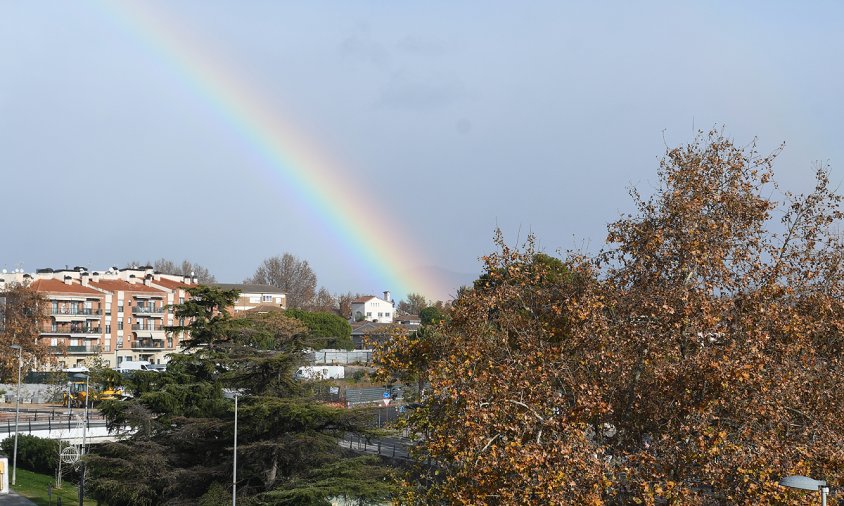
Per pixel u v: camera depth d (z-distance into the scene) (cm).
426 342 2573
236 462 3831
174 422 4138
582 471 1853
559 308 2417
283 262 17925
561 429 1969
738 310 2250
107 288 11506
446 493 2164
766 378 2014
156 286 11906
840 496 1922
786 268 2445
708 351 2031
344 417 3825
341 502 3856
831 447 1973
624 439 2123
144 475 3922
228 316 4609
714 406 2022
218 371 4444
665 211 2441
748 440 1973
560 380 2202
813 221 2536
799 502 1820
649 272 2427
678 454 1933
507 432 2056
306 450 3853
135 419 4053
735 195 2462
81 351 10931
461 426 2102
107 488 3869
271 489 3803
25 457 5809
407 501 2472
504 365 2230
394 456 4441
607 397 2138
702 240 2330
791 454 1917
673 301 2211
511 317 2545
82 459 3972
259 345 4447
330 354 10694
